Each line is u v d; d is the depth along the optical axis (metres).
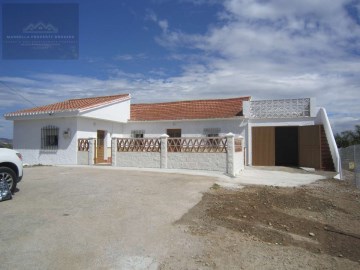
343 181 13.91
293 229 6.66
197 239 5.55
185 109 23.33
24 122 20.53
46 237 5.30
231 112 21.11
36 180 10.86
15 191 8.80
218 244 5.41
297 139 21.28
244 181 12.32
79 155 18.39
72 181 10.68
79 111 17.91
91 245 5.07
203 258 4.84
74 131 18.53
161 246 5.18
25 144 20.38
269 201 8.80
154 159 16.00
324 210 8.48
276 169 17.59
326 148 18.14
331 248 5.73
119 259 4.64
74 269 4.28
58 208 7.07
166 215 6.81
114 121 21.70
